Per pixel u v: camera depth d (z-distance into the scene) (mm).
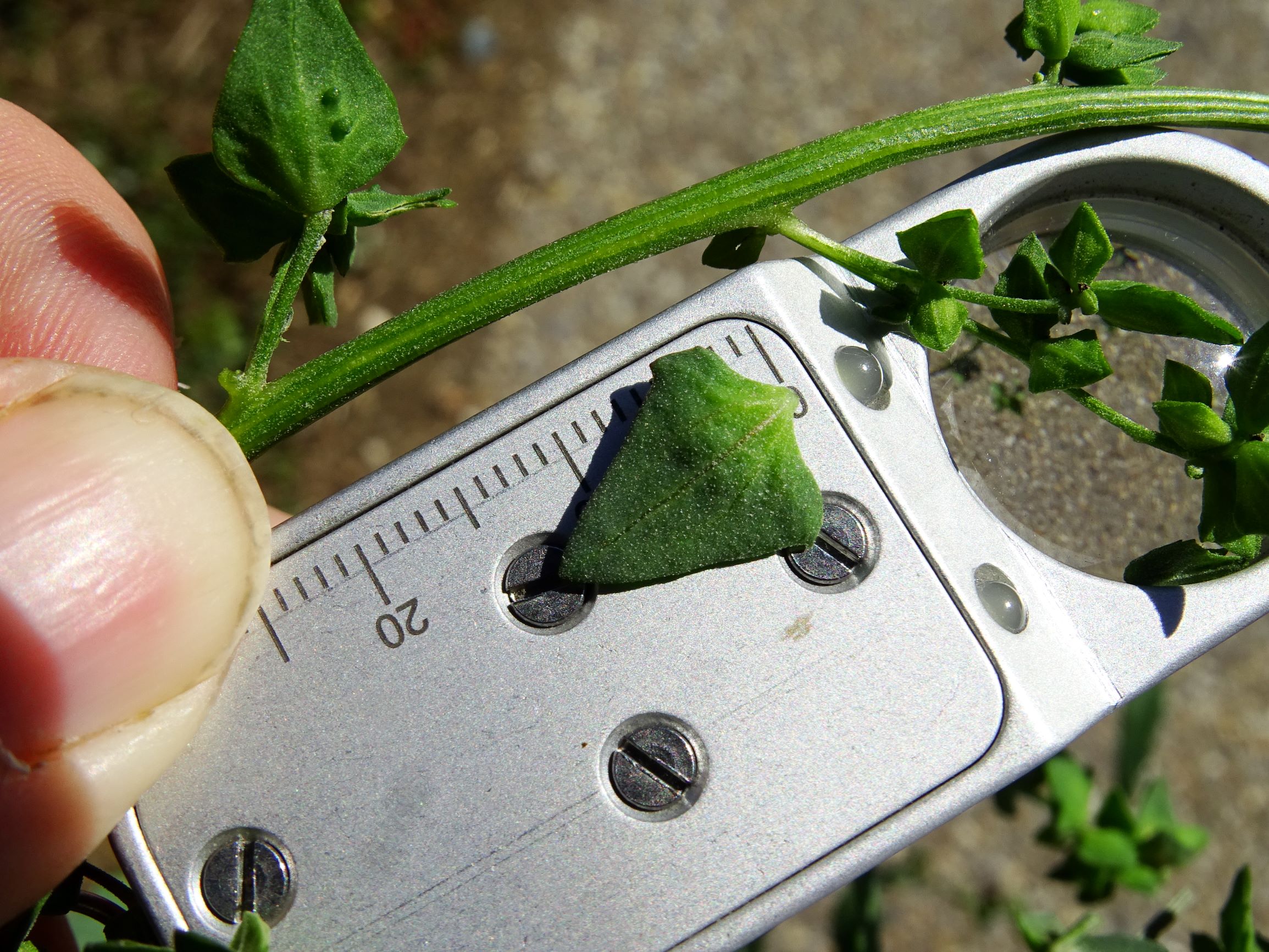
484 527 61
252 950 54
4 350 83
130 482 61
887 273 61
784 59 173
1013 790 90
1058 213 69
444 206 66
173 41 167
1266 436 59
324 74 61
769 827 58
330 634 60
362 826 58
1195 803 152
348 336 165
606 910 57
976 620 59
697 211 64
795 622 59
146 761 58
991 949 150
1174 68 166
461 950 57
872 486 61
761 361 62
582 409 62
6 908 60
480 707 59
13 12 164
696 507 58
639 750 58
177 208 162
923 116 65
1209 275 69
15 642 58
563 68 174
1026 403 69
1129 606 61
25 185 85
